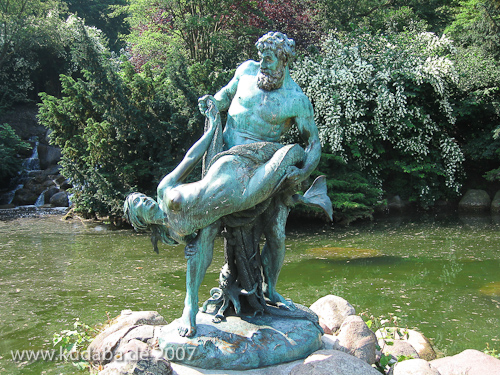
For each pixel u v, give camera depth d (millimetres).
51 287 7543
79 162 15273
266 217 3314
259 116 3277
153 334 3592
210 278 7863
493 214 15883
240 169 3016
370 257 9695
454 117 15680
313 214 15016
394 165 16500
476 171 17734
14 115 24703
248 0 19531
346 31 19906
